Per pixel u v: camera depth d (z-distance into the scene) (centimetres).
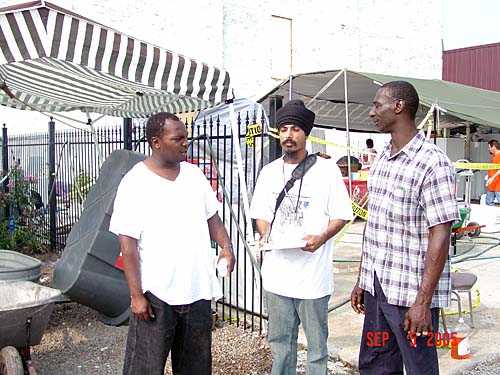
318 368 345
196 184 322
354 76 962
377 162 313
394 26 1883
